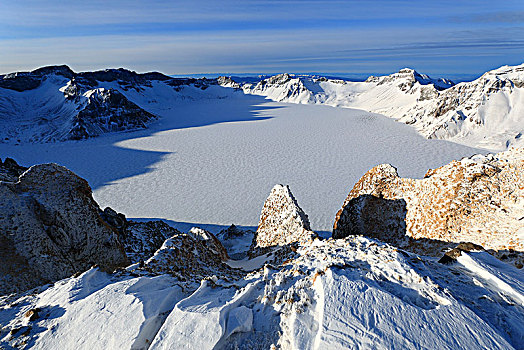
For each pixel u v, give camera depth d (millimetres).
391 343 5492
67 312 7477
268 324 6820
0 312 8203
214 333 6199
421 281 7582
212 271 14141
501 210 13945
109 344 6277
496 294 7625
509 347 5531
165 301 7836
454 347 5484
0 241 13016
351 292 6887
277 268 10062
